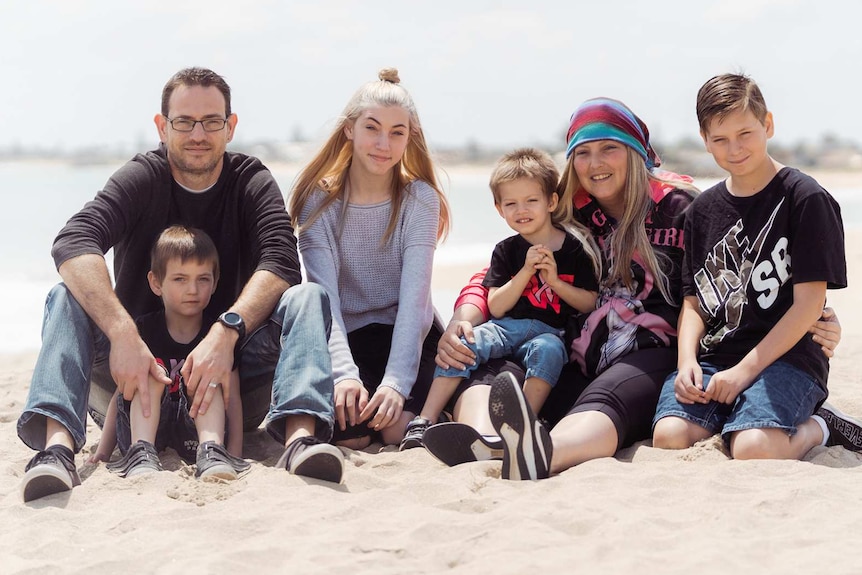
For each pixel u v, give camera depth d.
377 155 4.13
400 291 4.18
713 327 3.93
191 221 4.09
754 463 3.39
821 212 3.63
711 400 3.72
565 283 4.17
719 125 3.72
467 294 4.37
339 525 2.91
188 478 3.38
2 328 8.17
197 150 3.93
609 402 3.73
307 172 4.37
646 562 2.50
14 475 3.66
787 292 3.73
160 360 3.91
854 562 2.45
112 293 3.64
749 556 2.54
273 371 3.92
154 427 3.58
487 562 2.54
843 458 3.62
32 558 2.72
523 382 4.07
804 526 2.76
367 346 4.29
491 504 3.06
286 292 3.81
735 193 3.87
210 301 4.15
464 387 4.04
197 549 2.72
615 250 4.11
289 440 3.51
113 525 2.96
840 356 6.43
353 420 3.82
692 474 3.28
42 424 3.47
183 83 3.93
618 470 3.38
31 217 21.09
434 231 4.31
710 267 3.89
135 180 3.97
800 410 3.60
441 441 3.57
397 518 2.95
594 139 4.07
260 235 3.99
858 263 11.95
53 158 119.81
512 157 4.27
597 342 4.07
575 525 2.83
